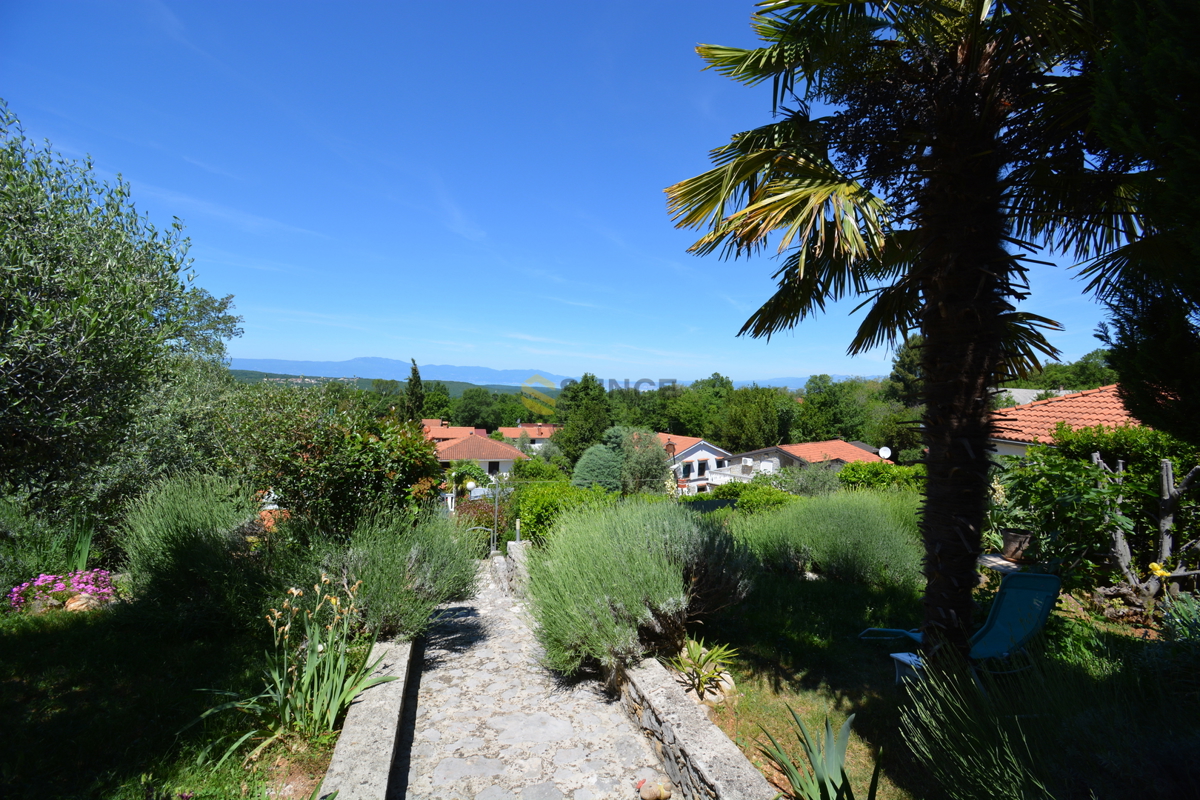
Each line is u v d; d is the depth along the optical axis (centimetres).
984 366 349
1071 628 441
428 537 555
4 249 368
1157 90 208
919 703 295
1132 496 570
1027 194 411
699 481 4469
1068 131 360
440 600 530
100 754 284
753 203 420
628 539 486
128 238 480
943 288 357
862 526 732
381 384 4544
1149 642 356
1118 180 369
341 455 563
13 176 401
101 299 411
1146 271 268
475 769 326
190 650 430
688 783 290
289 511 584
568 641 420
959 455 349
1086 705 239
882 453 2053
